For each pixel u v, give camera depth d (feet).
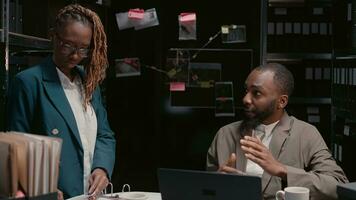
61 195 5.12
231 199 4.42
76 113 6.25
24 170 4.08
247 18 11.81
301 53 11.96
